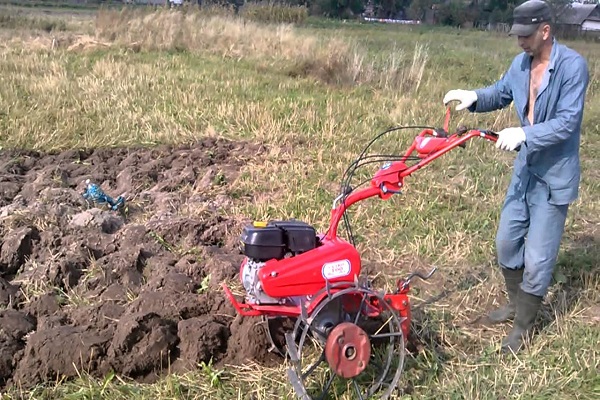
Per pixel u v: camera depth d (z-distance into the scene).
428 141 3.87
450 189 6.91
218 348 4.08
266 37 16.98
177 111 9.69
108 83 11.28
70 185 6.90
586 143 9.31
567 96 3.87
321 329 3.60
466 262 5.38
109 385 3.76
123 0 43.75
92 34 17.27
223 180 6.96
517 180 4.31
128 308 4.36
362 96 11.63
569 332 4.39
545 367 4.01
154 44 16.00
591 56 22.89
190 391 3.74
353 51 14.68
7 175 6.86
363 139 8.59
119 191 6.80
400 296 3.78
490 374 3.99
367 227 5.95
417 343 4.19
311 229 3.72
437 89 12.88
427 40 26.64
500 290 5.00
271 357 4.08
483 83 14.57
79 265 4.92
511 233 4.37
